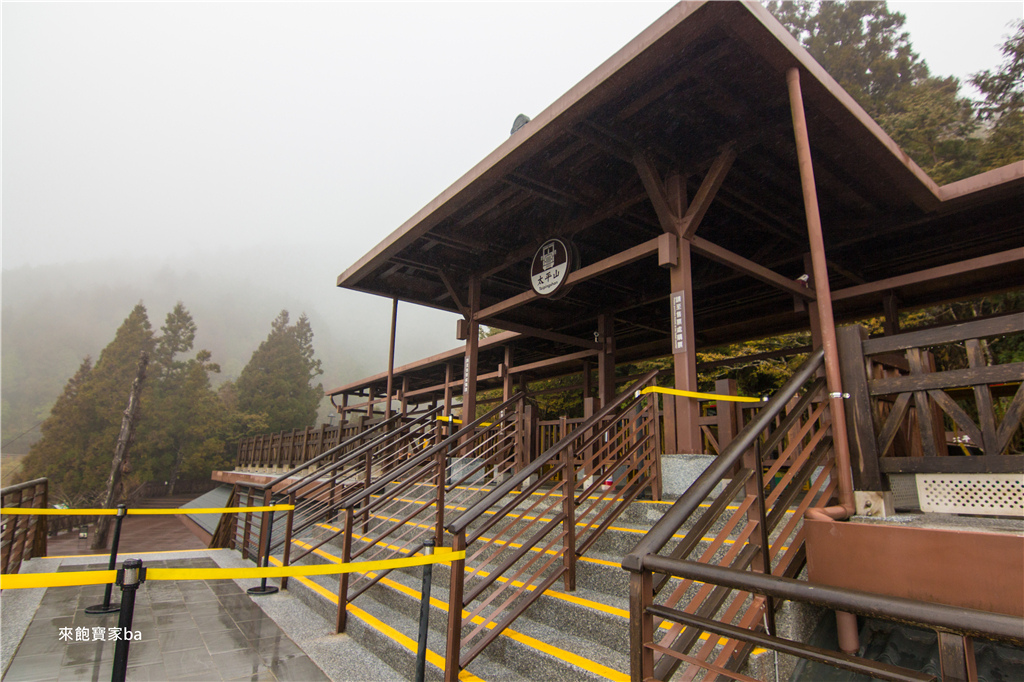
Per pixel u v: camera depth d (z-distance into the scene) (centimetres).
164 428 4197
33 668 327
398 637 348
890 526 229
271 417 4875
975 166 1316
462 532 283
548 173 553
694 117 456
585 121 455
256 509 511
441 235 686
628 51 372
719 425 477
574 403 1700
